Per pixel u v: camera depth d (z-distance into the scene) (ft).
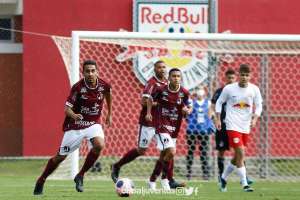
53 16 199.82
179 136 178.19
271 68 180.45
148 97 124.26
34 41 199.82
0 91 209.56
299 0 202.59
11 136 208.23
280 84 183.93
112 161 182.29
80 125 113.91
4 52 210.38
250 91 127.95
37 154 200.64
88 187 135.23
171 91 121.90
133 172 176.45
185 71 188.03
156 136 123.03
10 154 208.23
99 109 114.32
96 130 114.32
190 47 170.40
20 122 209.56
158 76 125.80
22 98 208.85
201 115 161.68
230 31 201.46
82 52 187.32
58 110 200.34
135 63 187.62
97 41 164.35
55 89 200.23
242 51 168.25
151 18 198.08
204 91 173.37
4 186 137.28
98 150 114.93
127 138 185.26
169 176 127.95
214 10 172.65
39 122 200.54
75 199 109.19
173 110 122.21
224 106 144.25
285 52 169.99
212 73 169.78
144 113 133.08
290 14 202.49
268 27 202.39
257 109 129.08
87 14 199.93
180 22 197.67
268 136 175.83
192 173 169.07
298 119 183.52
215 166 162.91
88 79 112.27
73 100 112.27
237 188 137.90
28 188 132.36
